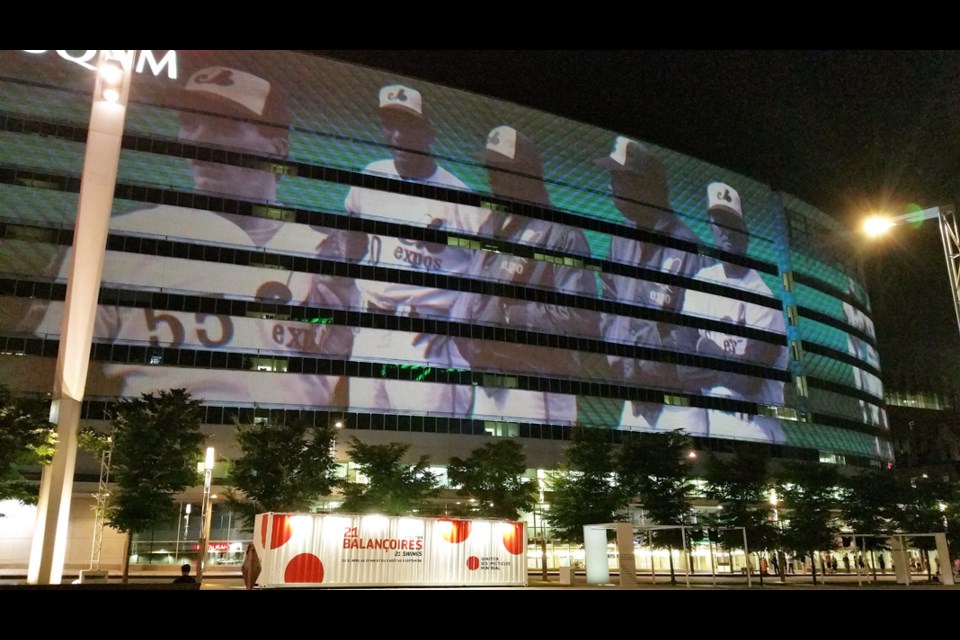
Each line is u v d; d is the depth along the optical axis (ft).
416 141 252.62
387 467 174.19
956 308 71.31
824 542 199.21
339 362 223.92
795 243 338.75
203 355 209.36
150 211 212.02
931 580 208.23
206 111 225.15
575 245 272.31
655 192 297.53
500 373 245.45
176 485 142.41
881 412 370.94
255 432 161.07
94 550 171.12
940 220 72.59
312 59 244.01
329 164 237.45
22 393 181.47
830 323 345.10
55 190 202.39
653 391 273.75
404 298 237.04
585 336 264.93
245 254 220.02
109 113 110.01
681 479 202.08
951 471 381.19
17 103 203.72
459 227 252.01
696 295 295.89
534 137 275.18
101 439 155.84
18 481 130.41
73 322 106.42
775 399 306.14
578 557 244.63
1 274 193.26
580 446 197.36
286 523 104.47
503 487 183.62
